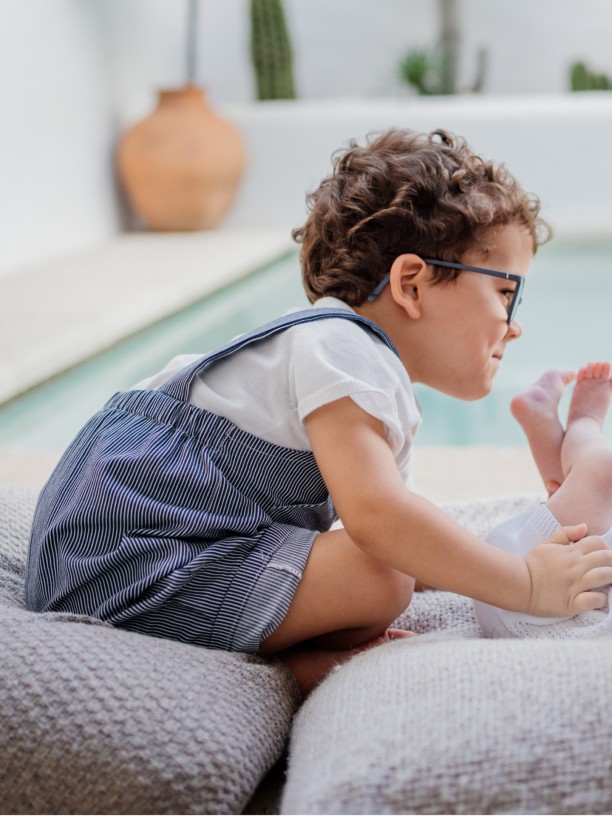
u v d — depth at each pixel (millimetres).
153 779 703
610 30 6672
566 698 680
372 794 639
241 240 4926
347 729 706
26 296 3352
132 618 896
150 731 727
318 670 922
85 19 4871
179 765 711
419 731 674
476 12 6762
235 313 3535
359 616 897
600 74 6348
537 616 899
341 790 644
